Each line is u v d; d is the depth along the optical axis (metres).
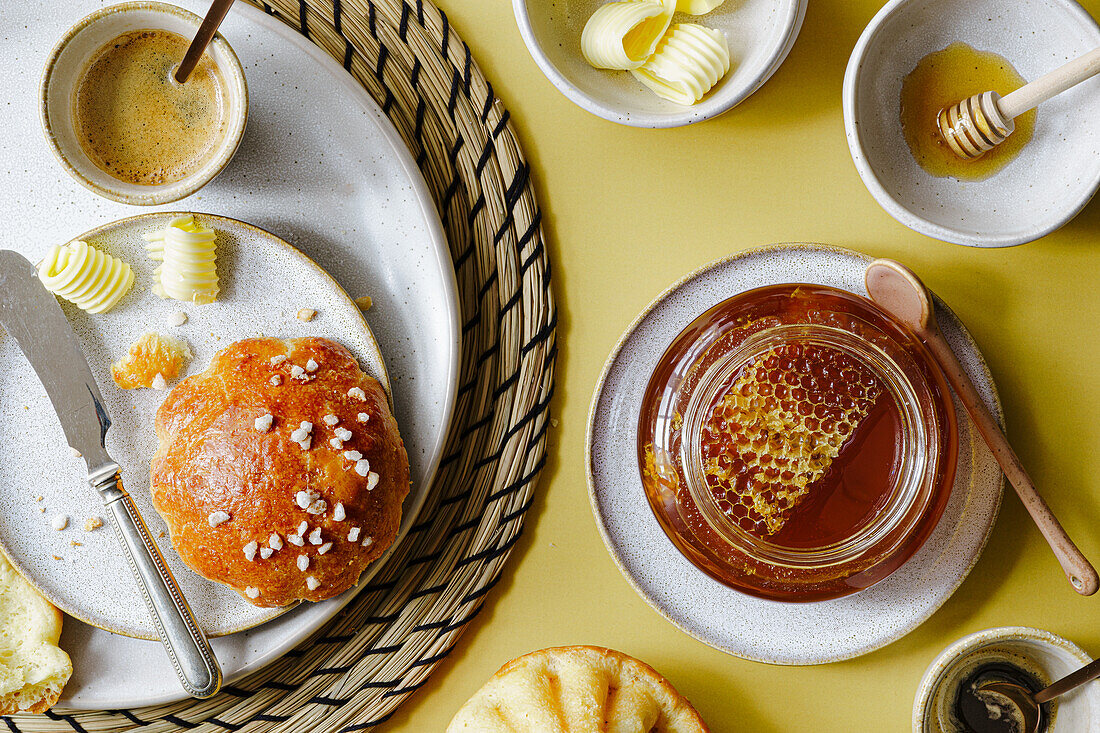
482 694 0.54
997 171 0.55
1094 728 0.55
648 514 0.56
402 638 0.58
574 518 0.58
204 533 0.52
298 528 0.52
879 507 0.53
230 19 0.55
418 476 0.56
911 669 0.58
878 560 0.54
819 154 0.58
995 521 0.56
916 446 0.53
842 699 0.58
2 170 0.56
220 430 0.52
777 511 0.53
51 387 0.54
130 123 0.54
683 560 0.56
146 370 0.55
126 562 0.55
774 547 0.53
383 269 0.56
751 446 0.53
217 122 0.54
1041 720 0.56
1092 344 0.57
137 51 0.54
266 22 0.54
